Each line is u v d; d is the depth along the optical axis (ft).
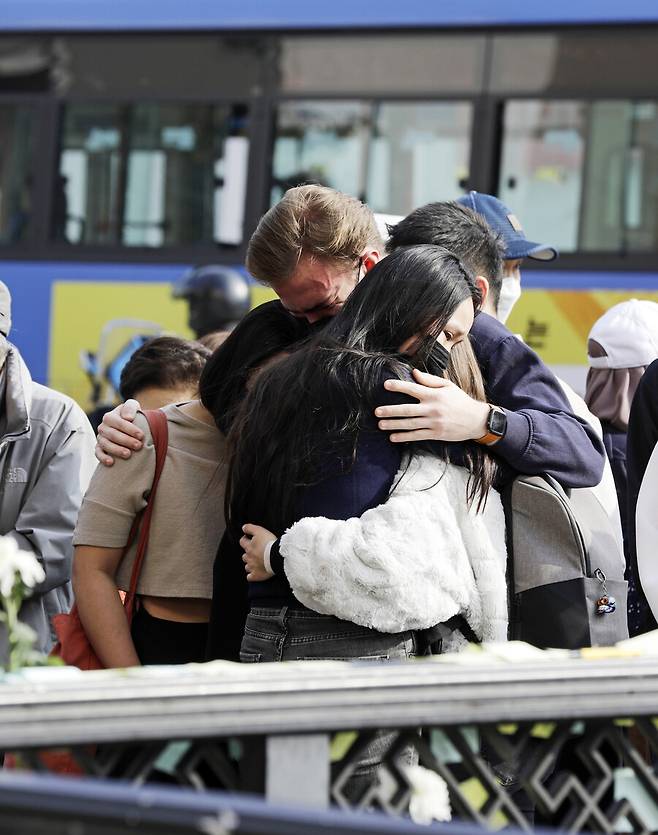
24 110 105.50
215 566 30.40
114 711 18.17
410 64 99.25
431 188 98.27
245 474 27.68
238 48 102.32
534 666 20.29
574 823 20.79
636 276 95.40
